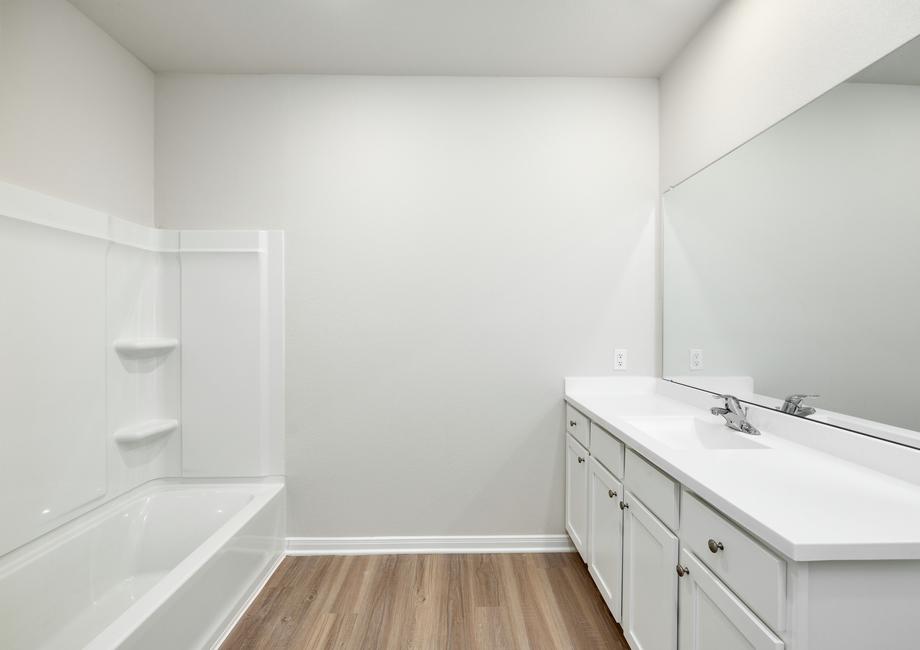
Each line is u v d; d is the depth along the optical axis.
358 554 2.50
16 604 1.62
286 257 2.51
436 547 2.54
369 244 2.52
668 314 2.45
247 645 1.77
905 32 1.15
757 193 1.72
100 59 2.12
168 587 1.51
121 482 2.23
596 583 2.03
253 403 2.48
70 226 1.92
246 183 2.51
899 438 1.17
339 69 2.47
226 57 2.36
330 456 2.53
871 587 0.86
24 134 1.75
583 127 2.55
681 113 2.31
